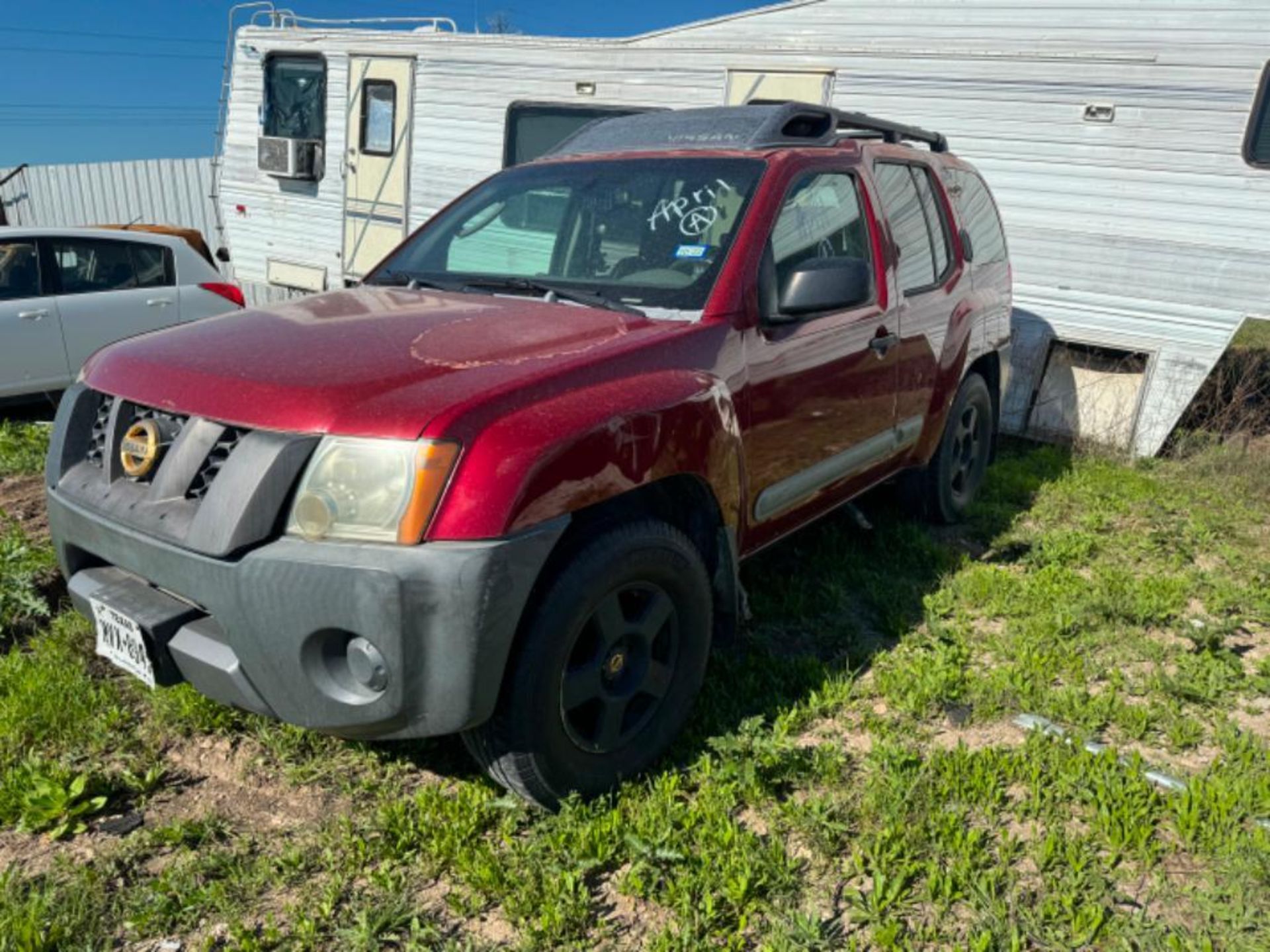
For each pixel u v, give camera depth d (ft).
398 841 8.89
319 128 34.83
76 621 12.37
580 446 8.64
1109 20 23.38
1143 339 24.13
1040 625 13.69
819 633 13.33
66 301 24.17
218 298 27.07
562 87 29.84
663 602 9.93
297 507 8.07
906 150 15.96
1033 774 9.98
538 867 8.61
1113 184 23.89
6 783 9.44
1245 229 22.63
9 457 19.26
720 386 10.37
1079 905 8.48
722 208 11.86
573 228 12.64
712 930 8.09
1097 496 20.45
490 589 7.97
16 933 7.63
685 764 10.33
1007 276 19.31
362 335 9.73
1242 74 22.13
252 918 8.14
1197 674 12.57
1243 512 20.06
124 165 76.89
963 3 24.89
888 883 8.57
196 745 10.35
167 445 8.93
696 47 28.07
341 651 8.19
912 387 14.93
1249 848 9.04
